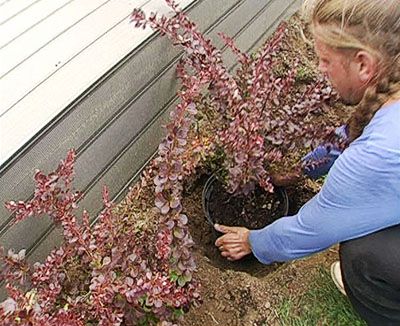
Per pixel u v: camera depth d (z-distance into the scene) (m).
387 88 1.24
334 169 1.36
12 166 1.37
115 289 1.35
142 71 1.71
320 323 1.71
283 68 2.37
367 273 1.46
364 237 1.43
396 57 1.19
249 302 1.70
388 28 1.16
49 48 1.61
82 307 1.38
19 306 1.23
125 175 1.87
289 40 2.49
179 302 1.41
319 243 1.50
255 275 1.86
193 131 1.84
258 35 2.44
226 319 1.68
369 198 1.32
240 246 1.78
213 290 1.73
